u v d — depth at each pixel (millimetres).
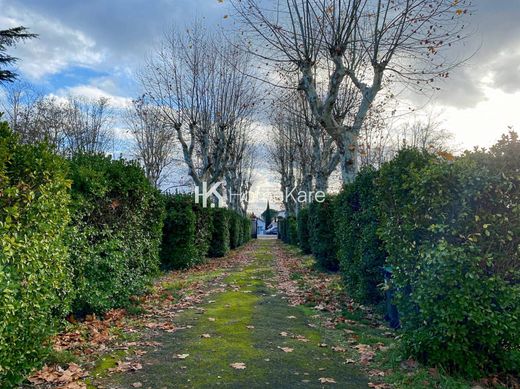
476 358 3916
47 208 4062
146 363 4453
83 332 5410
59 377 3912
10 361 3428
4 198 3545
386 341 5184
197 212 15781
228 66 21703
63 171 4703
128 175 7488
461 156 4270
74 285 5824
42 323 3957
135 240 7773
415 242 4484
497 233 3975
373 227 6746
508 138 3988
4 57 17875
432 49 10422
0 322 3168
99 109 36469
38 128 27125
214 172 22516
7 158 3486
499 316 3848
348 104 15781
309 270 13367
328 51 11078
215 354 4766
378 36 10438
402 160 5016
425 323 4199
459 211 4098
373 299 7125
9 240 3326
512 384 3832
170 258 13969
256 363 4469
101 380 3959
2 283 3174
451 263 3953
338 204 9461
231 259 19328
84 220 6375
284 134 30156
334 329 5961
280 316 6801
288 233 35031
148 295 8344
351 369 4312
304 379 4020
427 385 3732
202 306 7711
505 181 3893
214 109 21984
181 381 3951
